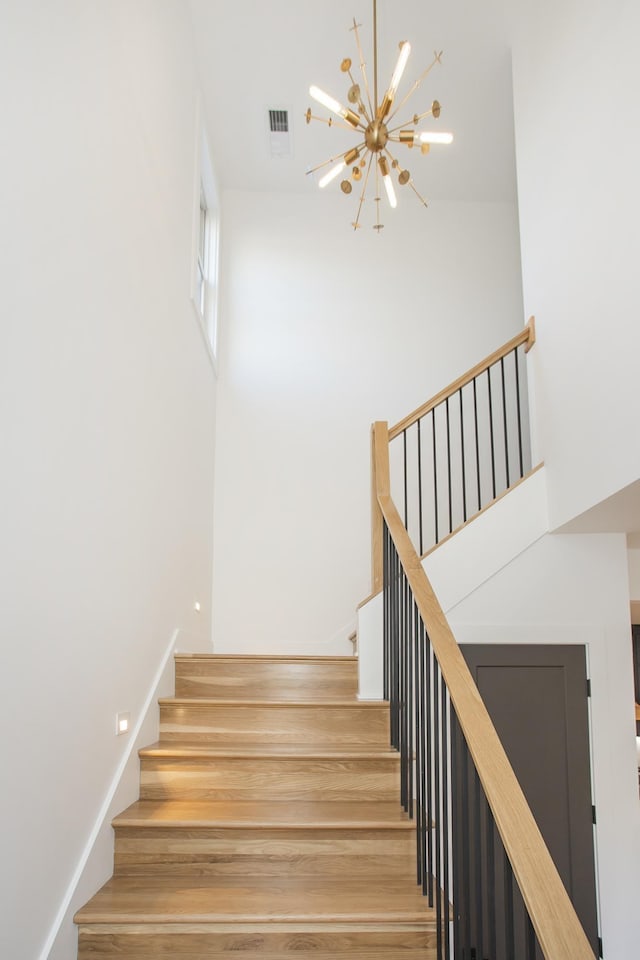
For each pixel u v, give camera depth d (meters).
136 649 3.13
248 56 4.95
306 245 6.23
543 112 4.09
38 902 2.01
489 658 4.00
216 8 4.59
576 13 3.57
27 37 1.96
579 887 3.77
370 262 6.23
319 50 4.91
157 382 3.59
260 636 5.56
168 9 3.93
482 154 5.83
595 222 3.32
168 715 3.47
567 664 4.01
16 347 1.87
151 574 3.43
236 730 3.43
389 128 5.61
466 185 6.21
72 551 2.31
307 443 5.88
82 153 2.42
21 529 1.91
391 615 3.57
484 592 4.02
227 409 5.90
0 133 1.78
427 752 2.55
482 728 1.88
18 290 1.88
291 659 3.83
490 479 5.91
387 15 4.62
